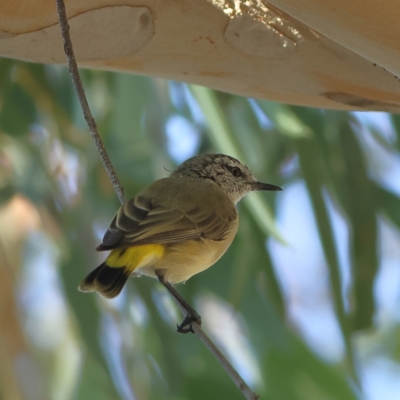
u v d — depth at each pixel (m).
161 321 9.64
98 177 10.23
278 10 5.55
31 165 10.73
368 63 5.53
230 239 8.27
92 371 10.96
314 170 9.11
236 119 10.39
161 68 5.89
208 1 5.45
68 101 10.35
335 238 8.96
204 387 10.70
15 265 12.73
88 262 10.13
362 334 9.50
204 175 8.98
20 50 5.70
